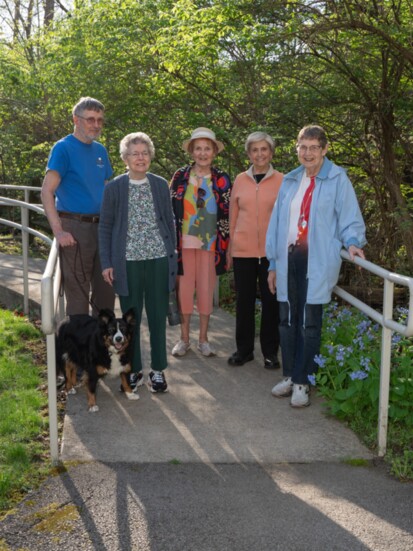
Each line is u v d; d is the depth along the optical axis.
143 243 4.34
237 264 5.00
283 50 6.87
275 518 3.02
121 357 4.27
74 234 4.60
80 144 4.57
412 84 7.08
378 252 8.16
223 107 8.18
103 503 3.15
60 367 4.53
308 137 4.06
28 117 12.97
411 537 2.88
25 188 7.66
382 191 7.98
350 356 4.55
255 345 5.73
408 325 3.26
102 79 8.53
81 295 4.75
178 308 5.32
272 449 3.73
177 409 4.31
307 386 4.37
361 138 7.69
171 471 3.47
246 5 6.43
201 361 5.27
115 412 4.26
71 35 8.90
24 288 6.73
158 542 2.84
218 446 3.77
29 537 2.88
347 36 6.54
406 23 6.38
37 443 3.84
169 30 6.88
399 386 4.04
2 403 4.40
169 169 9.62
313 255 4.15
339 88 7.04
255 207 4.86
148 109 8.83
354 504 3.15
